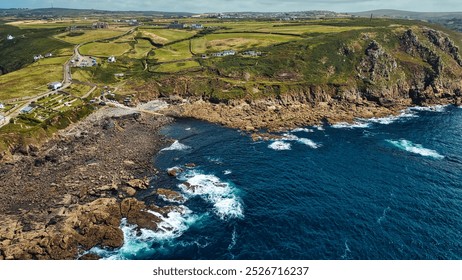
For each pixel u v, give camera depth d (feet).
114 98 401.90
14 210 202.39
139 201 211.82
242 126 349.61
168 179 246.27
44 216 193.98
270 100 418.72
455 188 235.81
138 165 264.72
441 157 285.43
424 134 336.90
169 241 182.60
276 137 326.44
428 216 204.54
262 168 265.75
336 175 255.29
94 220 189.88
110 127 331.98
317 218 202.90
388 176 253.24
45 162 262.47
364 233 189.37
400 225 195.93
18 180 236.84
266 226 195.83
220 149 300.40
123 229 189.57
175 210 207.21
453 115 397.80
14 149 275.18
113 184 225.97
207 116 376.07
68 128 325.01
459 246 179.11
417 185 240.12
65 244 170.19
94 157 272.92
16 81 431.84
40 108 350.43
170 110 391.04
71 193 220.02
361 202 219.20
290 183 243.40
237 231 191.52
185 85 435.53
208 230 192.03
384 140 321.93
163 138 321.52
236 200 221.25
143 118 366.02
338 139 323.37
